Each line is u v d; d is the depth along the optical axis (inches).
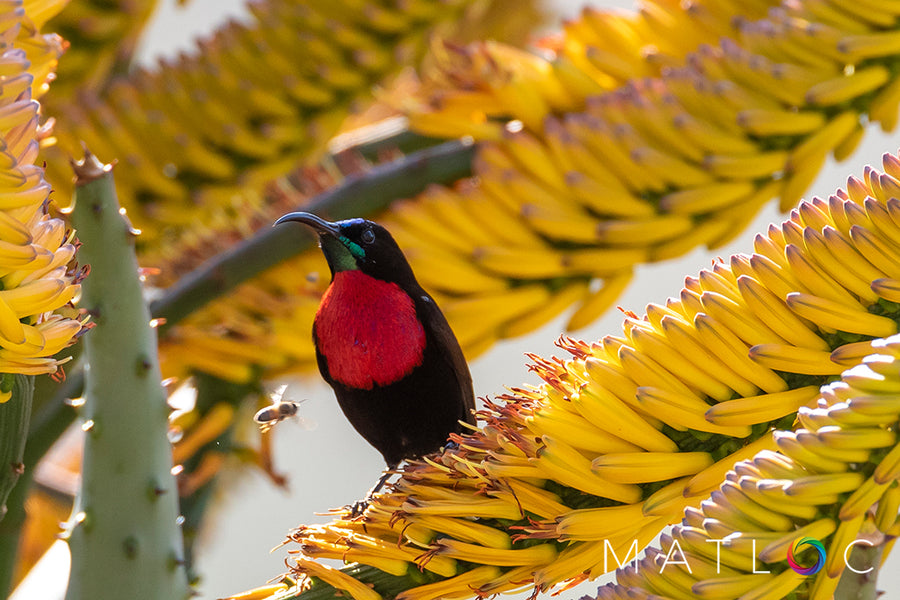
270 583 67.2
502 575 66.2
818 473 64.6
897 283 65.1
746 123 72.2
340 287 71.6
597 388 65.9
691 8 74.4
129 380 66.9
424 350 71.4
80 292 65.9
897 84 72.2
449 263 73.2
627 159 72.6
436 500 66.3
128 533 66.8
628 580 65.0
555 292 73.4
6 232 64.8
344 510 67.2
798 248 65.6
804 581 64.9
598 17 75.2
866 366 64.6
